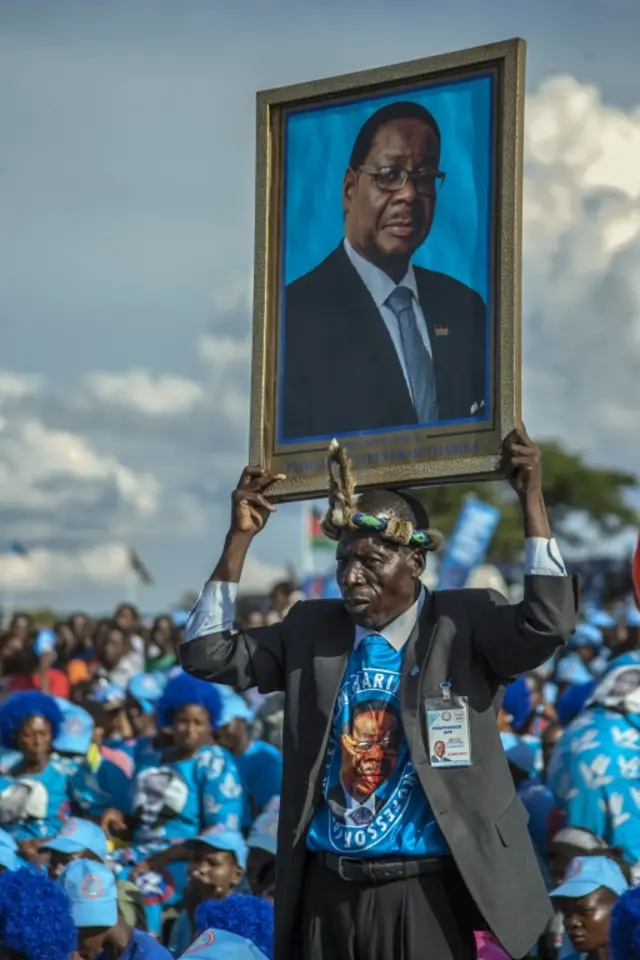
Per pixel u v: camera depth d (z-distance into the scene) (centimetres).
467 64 520
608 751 767
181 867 930
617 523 5772
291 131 549
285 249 546
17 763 1048
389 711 494
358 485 523
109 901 743
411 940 483
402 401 521
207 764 980
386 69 532
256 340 545
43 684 1512
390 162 532
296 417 537
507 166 510
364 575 498
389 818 486
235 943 637
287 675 512
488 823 482
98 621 1862
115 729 1282
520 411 504
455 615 500
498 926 472
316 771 495
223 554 529
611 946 525
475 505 1758
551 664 1619
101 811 1027
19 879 611
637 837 759
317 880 497
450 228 520
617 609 1906
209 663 519
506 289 507
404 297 525
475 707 492
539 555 485
